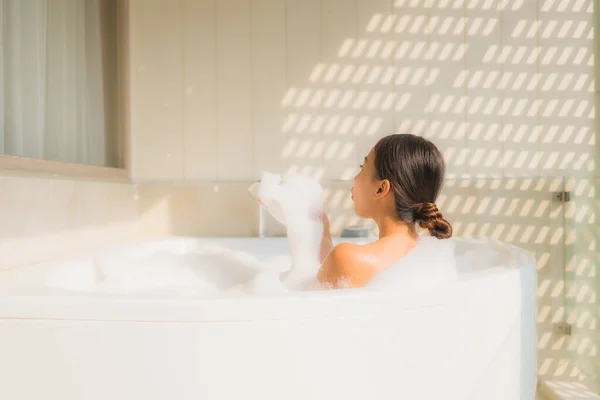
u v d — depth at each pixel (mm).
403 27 1886
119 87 1886
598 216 1635
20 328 678
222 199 1899
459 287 785
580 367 1752
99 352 670
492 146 1881
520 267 977
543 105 1870
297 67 1898
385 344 717
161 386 667
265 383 673
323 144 1895
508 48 1876
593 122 1850
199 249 1661
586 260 1712
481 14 1880
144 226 1902
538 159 1869
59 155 1410
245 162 1906
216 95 1914
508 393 905
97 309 670
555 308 1820
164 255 1562
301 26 1898
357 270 887
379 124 1891
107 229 1665
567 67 1867
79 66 1550
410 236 974
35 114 1283
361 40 1892
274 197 1204
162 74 1913
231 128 1907
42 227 1284
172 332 667
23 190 1202
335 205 1886
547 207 1832
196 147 1913
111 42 1829
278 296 691
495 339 854
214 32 1910
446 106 1886
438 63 1884
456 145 1886
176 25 1913
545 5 1873
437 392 758
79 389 672
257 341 672
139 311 667
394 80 1890
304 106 1900
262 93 1903
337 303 694
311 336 684
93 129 1658
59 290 761
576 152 1857
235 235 1893
